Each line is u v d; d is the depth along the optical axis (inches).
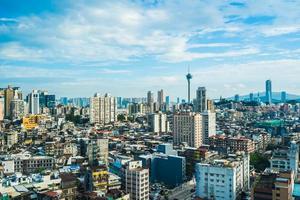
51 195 7421.3
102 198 7687.0
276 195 7544.3
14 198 7283.5
